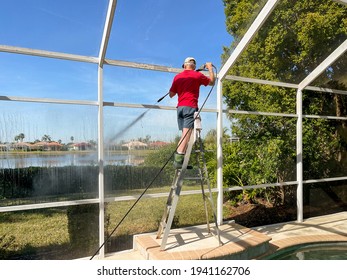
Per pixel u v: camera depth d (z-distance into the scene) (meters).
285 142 5.68
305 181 5.55
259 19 3.66
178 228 4.38
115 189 3.91
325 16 4.30
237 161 5.36
